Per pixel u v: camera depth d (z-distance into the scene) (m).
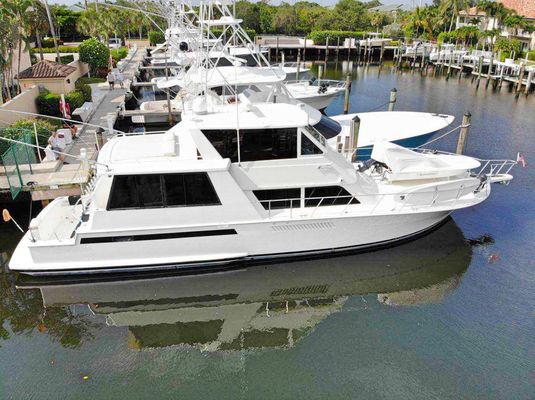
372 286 11.23
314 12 76.31
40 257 10.49
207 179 10.34
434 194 11.73
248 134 10.67
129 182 10.16
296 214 11.16
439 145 21.67
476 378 8.42
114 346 9.28
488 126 25.44
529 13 53.59
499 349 9.12
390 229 11.84
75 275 10.89
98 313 10.29
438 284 11.23
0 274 11.34
